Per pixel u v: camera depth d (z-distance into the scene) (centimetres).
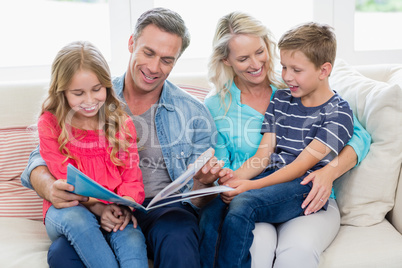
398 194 164
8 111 183
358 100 175
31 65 227
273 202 152
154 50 152
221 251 147
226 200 160
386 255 147
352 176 169
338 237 160
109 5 225
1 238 155
